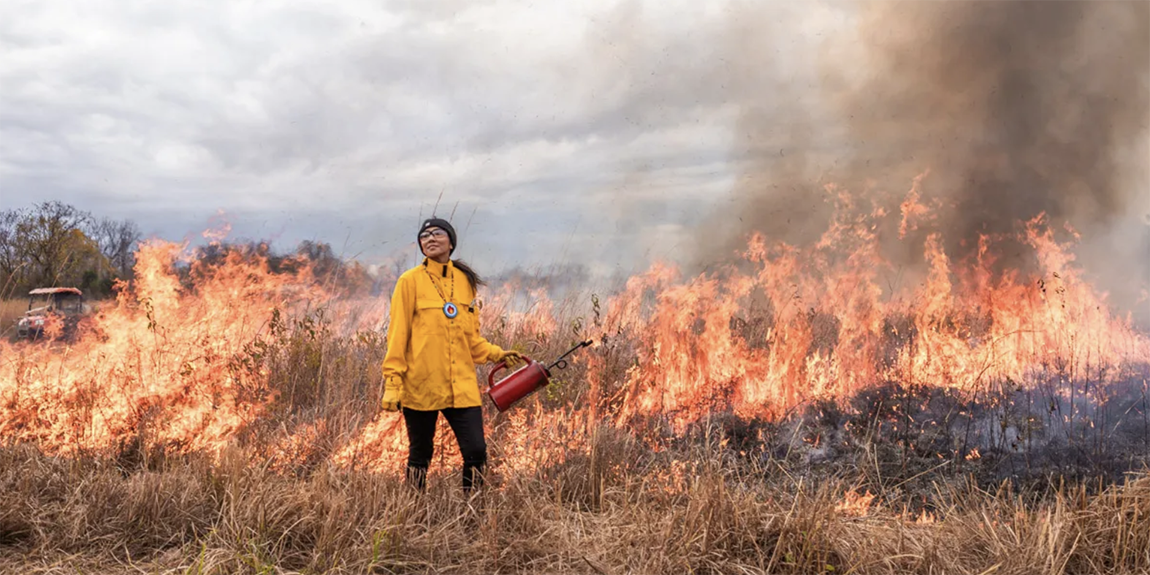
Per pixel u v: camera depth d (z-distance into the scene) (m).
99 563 3.26
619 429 5.30
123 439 4.91
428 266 4.15
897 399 6.15
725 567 3.21
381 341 7.05
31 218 17.56
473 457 4.04
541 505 3.88
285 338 6.70
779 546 3.27
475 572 3.26
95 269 17.73
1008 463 4.89
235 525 3.41
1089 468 4.72
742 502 3.58
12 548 3.42
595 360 6.46
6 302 10.47
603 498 4.15
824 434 5.60
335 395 5.80
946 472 4.84
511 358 4.46
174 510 3.67
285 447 4.88
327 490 3.74
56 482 4.07
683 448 5.31
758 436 5.64
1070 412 5.59
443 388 4.02
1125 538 3.10
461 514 3.78
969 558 3.26
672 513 3.64
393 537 3.37
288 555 3.29
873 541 3.34
